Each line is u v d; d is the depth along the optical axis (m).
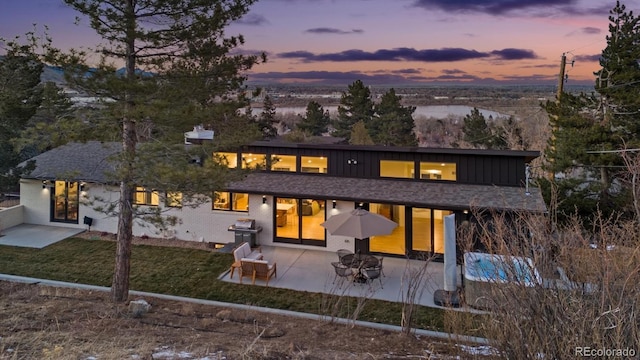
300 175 17.22
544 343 3.73
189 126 9.77
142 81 8.95
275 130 51.03
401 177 16.39
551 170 16.95
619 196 15.53
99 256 14.57
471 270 6.64
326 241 15.77
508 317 4.09
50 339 7.15
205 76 9.91
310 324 9.37
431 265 14.30
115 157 9.07
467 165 15.56
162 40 9.44
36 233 17.09
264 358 6.74
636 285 3.69
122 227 10.38
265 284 12.45
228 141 10.12
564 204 15.68
